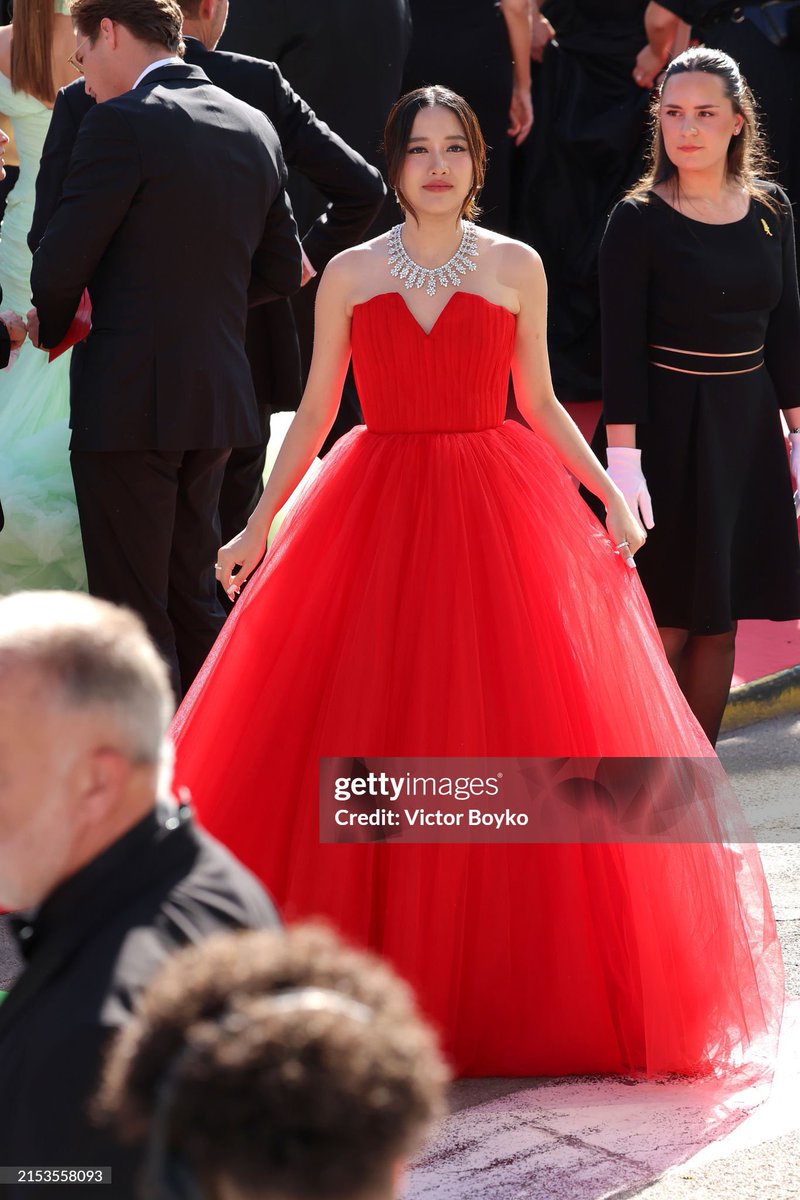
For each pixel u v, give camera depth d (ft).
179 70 49.70
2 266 62.54
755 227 52.85
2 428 60.95
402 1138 12.83
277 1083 12.62
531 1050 37.96
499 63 87.20
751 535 54.90
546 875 38.09
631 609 41.91
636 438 53.57
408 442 41.57
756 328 53.26
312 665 40.45
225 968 14.12
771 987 40.55
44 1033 17.28
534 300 42.45
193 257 49.19
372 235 77.92
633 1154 34.24
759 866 42.04
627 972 38.65
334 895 38.09
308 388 43.73
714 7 89.92
